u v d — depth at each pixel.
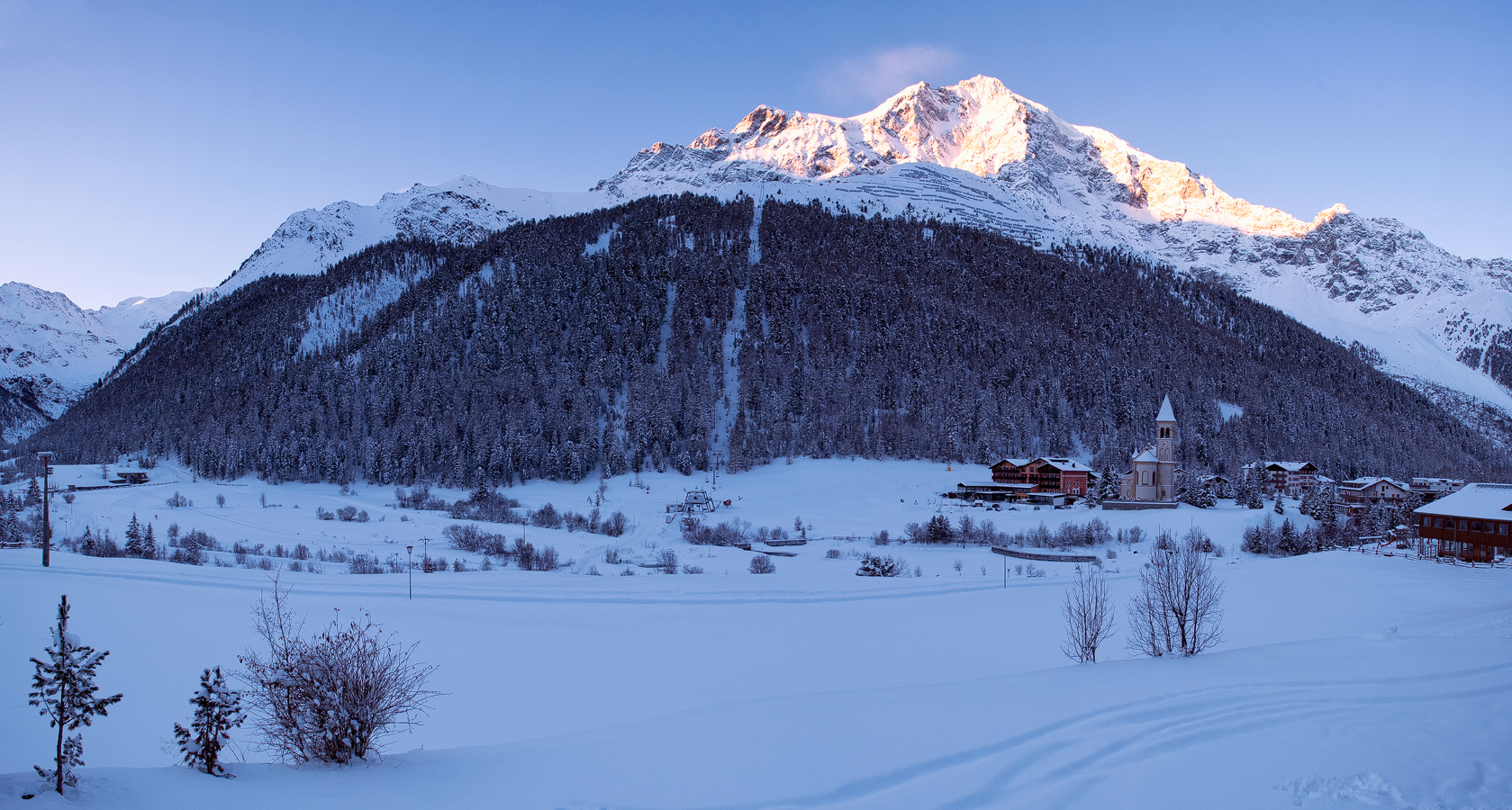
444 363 198.25
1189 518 107.75
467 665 37.59
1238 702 21.31
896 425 171.00
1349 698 21.77
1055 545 93.94
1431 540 78.94
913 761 16.66
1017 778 15.70
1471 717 19.64
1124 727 19.02
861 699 22.98
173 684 31.50
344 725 17.17
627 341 198.88
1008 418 177.00
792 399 182.50
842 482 147.62
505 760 17.11
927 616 54.59
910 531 100.94
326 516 118.31
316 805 13.77
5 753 22.09
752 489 144.12
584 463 156.12
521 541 87.50
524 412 167.75
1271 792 14.90
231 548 86.88
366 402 185.38
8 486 153.62
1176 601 33.75
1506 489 74.50
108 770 14.92
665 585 66.06
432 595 58.81
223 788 14.56
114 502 132.62
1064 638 46.31
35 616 43.75
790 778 15.61
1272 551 89.25
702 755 17.23
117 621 43.56
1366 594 56.19
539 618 51.44
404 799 14.23
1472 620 39.06
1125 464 164.38
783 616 54.12
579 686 33.84
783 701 23.03
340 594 57.50
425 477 159.12
